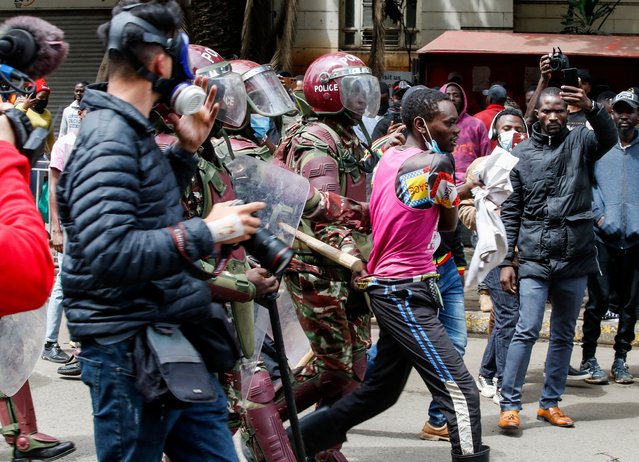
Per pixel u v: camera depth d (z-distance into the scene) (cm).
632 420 608
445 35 1373
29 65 303
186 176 309
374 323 874
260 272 349
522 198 589
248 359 388
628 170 700
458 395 416
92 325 270
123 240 256
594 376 706
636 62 1296
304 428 436
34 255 249
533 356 778
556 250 572
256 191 387
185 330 287
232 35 1303
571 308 586
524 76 1314
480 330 852
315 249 427
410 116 445
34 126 294
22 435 476
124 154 263
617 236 699
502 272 591
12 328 358
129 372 272
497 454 534
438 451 539
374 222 434
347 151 464
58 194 270
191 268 268
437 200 421
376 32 1367
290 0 1327
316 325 445
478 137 845
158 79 279
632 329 711
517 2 1698
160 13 276
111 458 277
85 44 1622
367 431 577
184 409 278
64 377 689
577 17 1581
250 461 444
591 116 553
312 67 464
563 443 557
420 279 427
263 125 502
